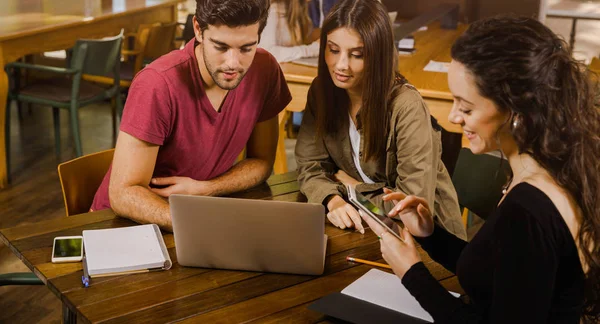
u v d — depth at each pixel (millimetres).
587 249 1254
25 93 4324
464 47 1280
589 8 6410
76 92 4324
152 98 1979
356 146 2213
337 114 2186
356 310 1589
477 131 1317
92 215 2066
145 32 4926
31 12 4945
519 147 1273
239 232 1714
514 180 1331
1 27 4297
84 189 2326
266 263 1757
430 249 1681
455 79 1299
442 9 4699
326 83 2139
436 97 3291
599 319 1450
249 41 1875
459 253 1656
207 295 1668
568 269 1276
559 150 1231
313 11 4559
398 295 1658
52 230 1971
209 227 1715
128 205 1988
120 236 1888
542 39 1239
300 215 1667
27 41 4250
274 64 2270
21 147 4785
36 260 1804
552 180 1257
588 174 1228
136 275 1746
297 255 1734
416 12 5371
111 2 5559
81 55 4254
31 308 2908
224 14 1807
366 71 1983
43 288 3068
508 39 1239
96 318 1562
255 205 1669
